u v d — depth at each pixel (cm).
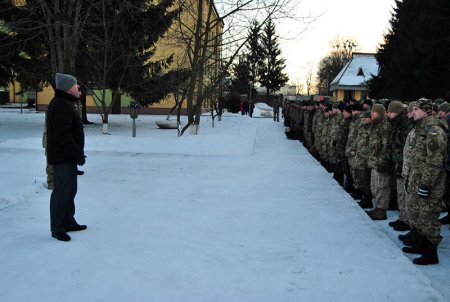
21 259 471
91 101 3697
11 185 820
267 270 454
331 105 1135
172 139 1427
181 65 1983
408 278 439
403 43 3147
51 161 525
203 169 1084
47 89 3700
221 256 491
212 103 2425
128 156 1288
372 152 687
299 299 390
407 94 2955
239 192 826
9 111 3694
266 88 6869
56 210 529
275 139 1995
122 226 596
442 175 488
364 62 5419
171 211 679
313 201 763
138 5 1916
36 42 1895
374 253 509
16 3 1941
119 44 1978
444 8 2564
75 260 471
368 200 764
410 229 616
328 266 468
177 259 479
